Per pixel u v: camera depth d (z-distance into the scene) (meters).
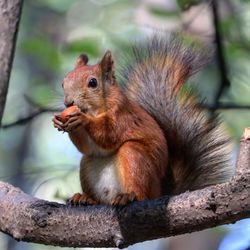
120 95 10.23
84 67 10.66
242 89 17.84
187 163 10.33
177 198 7.97
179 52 11.25
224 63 13.61
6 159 32.34
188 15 17.58
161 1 20.81
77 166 14.80
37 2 29.02
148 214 8.08
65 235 8.55
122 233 8.27
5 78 11.07
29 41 17.56
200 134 10.52
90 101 10.25
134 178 9.71
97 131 9.97
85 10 28.34
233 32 16.06
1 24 11.12
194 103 10.86
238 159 7.67
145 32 19.03
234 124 18.30
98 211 8.43
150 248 27.62
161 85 11.01
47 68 18.88
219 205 7.56
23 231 8.81
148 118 10.28
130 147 9.87
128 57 11.70
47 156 30.45
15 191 9.29
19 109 23.39
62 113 9.95
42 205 8.79
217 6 13.73
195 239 24.23
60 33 27.00
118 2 21.81
